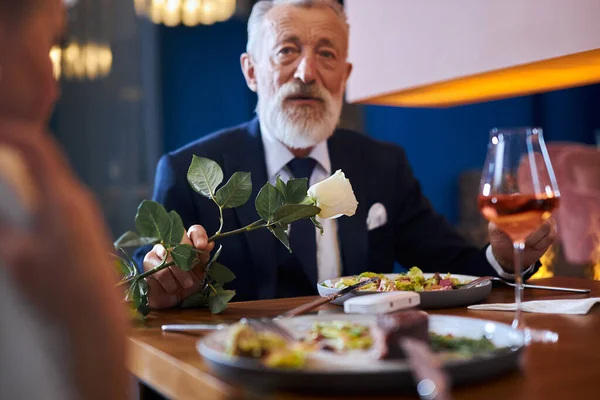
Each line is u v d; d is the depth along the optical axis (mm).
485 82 1885
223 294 1180
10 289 440
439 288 1227
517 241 981
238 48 5168
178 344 881
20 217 450
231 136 1959
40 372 448
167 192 1817
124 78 4750
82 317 450
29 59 514
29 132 489
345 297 1166
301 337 802
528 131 956
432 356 605
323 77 1926
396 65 2031
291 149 1957
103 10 4680
